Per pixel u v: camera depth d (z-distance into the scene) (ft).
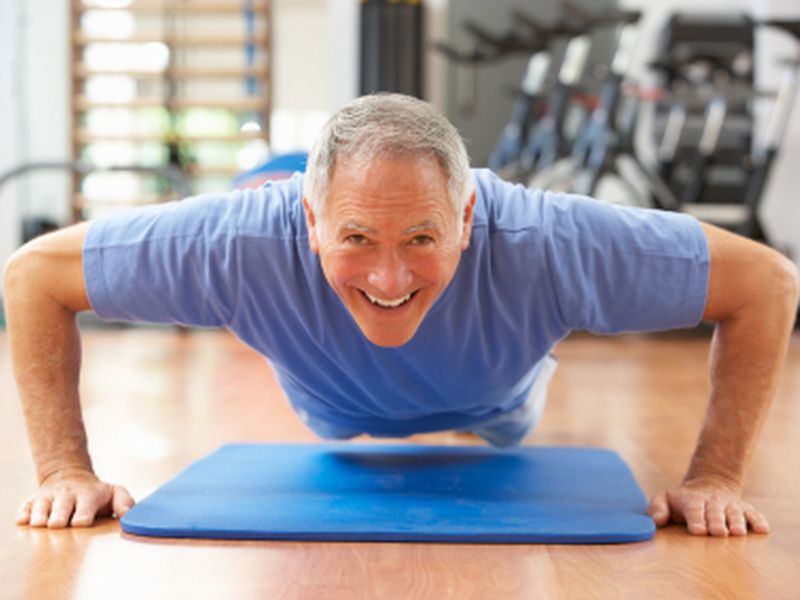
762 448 9.19
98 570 5.25
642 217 6.10
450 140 5.09
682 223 6.15
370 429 7.45
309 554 5.49
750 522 6.11
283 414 10.91
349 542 5.71
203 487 6.75
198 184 26.12
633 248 5.97
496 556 5.49
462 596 4.88
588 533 5.74
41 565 5.34
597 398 12.41
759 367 6.23
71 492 6.23
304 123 41.65
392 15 25.16
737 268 6.08
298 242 5.90
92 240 6.14
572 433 9.97
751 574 5.27
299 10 39.11
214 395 12.35
